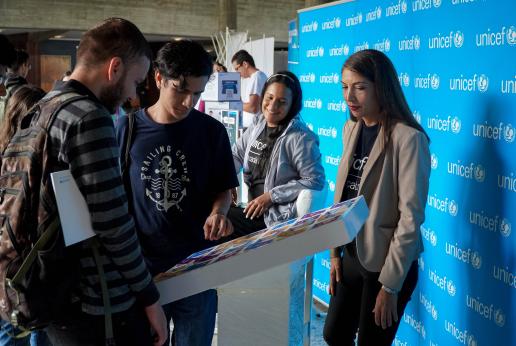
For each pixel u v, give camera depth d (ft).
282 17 55.42
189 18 52.37
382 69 7.29
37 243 4.75
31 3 47.32
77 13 48.73
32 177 4.81
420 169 7.14
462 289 7.96
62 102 4.82
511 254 6.89
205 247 7.18
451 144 8.11
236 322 6.07
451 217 8.18
